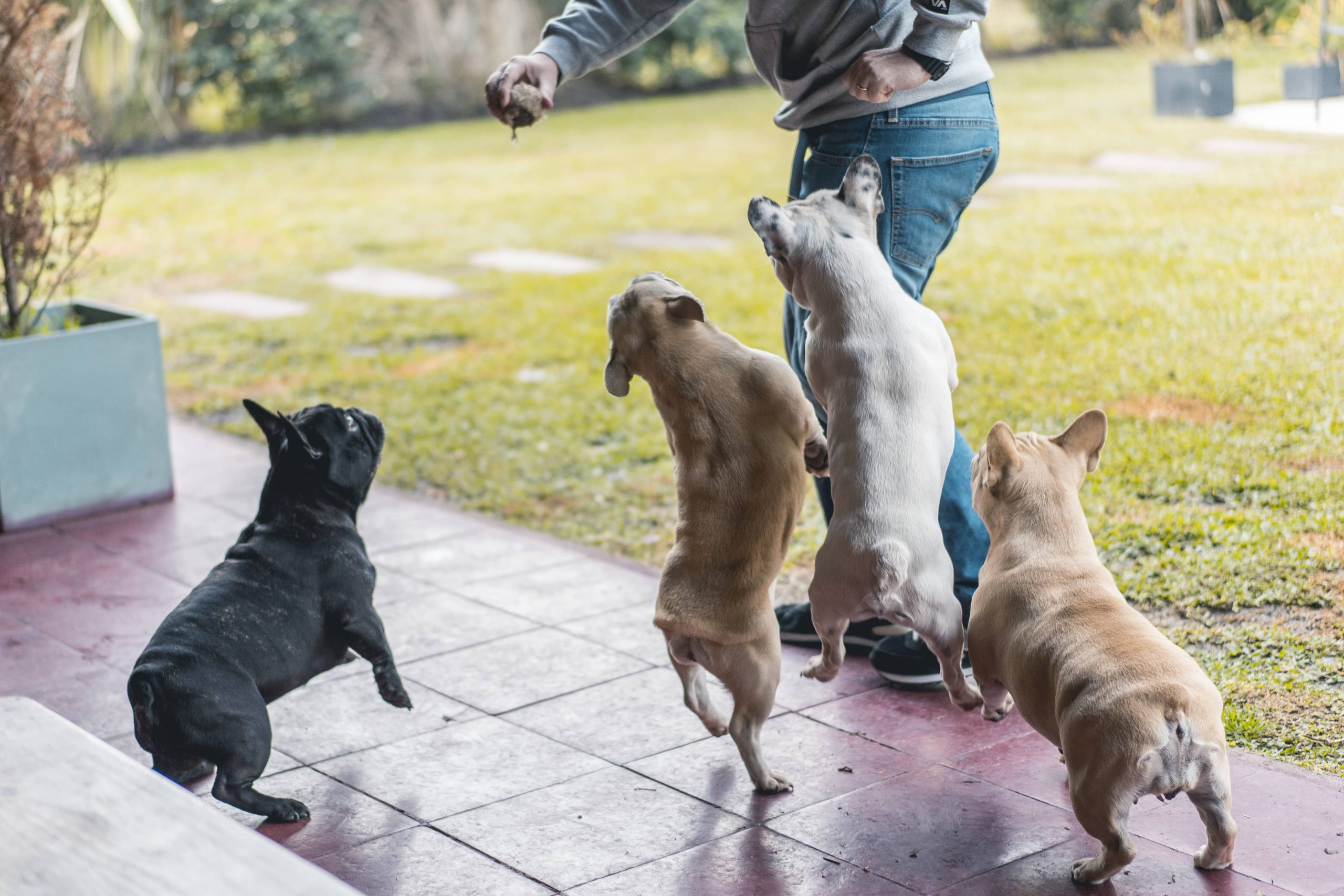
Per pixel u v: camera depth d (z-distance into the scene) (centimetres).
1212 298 724
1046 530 308
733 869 298
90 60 1650
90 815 188
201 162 1634
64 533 555
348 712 389
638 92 2025
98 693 407
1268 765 329
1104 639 280
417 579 491
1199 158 1063
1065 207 980
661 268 980
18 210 569
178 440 681
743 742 321
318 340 866
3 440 548
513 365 784
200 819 186
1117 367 647
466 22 1886
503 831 320
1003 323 745
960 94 365
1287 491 488
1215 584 427
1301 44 1151
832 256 309
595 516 557
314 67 1850
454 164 1541
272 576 339
